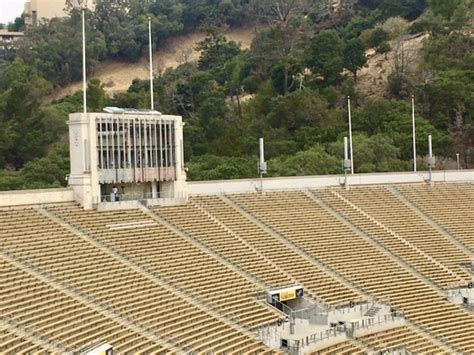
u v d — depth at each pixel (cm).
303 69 12862
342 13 15762
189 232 5778
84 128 5488
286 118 11494
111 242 5191
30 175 9419
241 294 5231
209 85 13338
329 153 10025
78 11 18862
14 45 17950
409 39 13412
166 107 13025
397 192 7638
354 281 5919
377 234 6738
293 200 6919
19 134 11044
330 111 11544
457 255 6662
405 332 5366
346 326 5138
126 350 4003
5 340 3625
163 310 4622
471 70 11788
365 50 13575
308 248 6194
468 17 13325
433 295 5994
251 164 9462
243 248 5866
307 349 4738
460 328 5591
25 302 4053
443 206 7525
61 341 3812
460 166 10194
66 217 5256
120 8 19525
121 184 5834
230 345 4509
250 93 13600
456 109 11194
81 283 4525
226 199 6531
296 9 16900
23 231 4838
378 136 10431
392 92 12194
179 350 4225
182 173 6166
